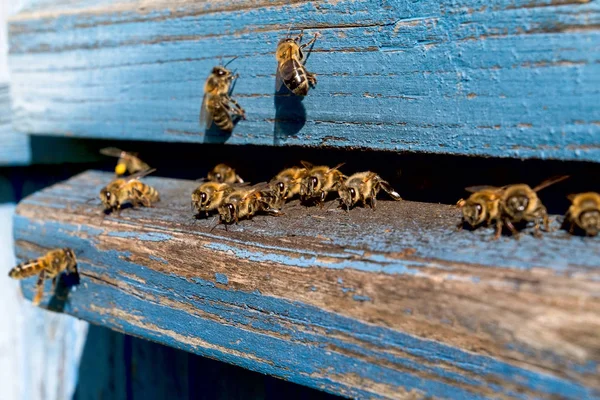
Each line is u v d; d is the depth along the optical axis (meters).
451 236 0.19
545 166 0.20
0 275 0.31
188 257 0.21
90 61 0.26
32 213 0.25
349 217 0.21
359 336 0.19
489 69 0.19
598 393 0.16
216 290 0.20
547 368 0.17
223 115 0.23
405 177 0.22
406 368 0.18
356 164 0.23
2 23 0.29
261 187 0.22
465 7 0.19
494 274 0.17
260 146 0.23
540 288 0.17
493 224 0.19
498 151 0.19
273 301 0.20
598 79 0.18
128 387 0.28
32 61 0.27
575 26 0.18
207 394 0.26
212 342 0.21
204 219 0.22
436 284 0.18
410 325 0.18
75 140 0.29
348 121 0.21
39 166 0.31
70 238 0.24
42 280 0.24
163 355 0.27
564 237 0.18
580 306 0.17
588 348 0.16
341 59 0.21
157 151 0.27
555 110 0.19
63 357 0.30
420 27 0.20
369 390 0.19
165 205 0.24
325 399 0.23
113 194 0.23
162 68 0.24
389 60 0.20
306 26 0.21
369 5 0.20
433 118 0.20
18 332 0.31
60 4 0.28
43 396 0.31
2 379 0.31
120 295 0.22
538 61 0.19
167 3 0.24
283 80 0.21
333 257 0.19
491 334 0.17
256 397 0.24
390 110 0.20
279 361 0.20
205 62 0.23
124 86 0.25
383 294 0.18
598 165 0.19
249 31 0.22
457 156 0.20
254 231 0.20
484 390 0.17
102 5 0.26
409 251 0.18
